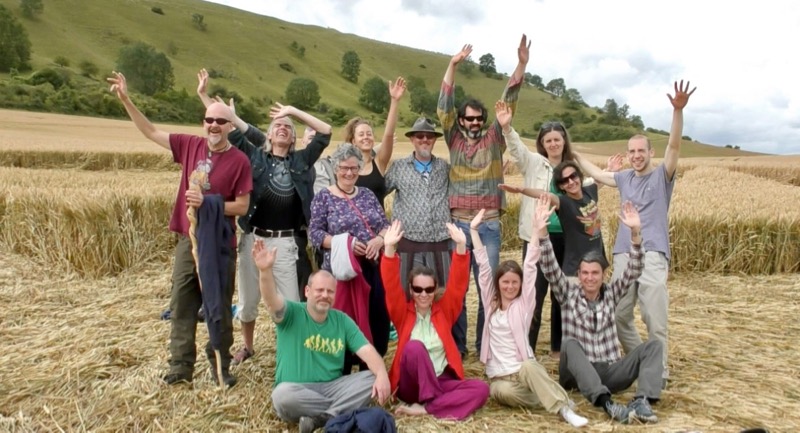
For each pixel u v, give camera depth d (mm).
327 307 4539
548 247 5074
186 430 4289
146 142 41406
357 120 6223
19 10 118625
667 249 5328
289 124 5379
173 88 105812
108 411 4512
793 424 4410
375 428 4070
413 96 132000
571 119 137750
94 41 123312
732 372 5449
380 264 5148
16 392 4785
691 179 21703
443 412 4590
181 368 4973
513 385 4715
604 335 5027
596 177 5969
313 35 178500
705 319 7141
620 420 4492
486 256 5230
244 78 126188
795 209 10609
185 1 168500
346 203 5355
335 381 4582
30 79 82250
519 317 4992
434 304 5055
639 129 132500
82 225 9094
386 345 5605
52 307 7320
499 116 5883
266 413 4586
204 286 4730
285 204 5316
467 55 5938
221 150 5047
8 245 10141
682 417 4547
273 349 5895
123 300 7711
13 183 13789
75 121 63125
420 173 6062
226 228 4883
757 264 9570
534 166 6051
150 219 9992
